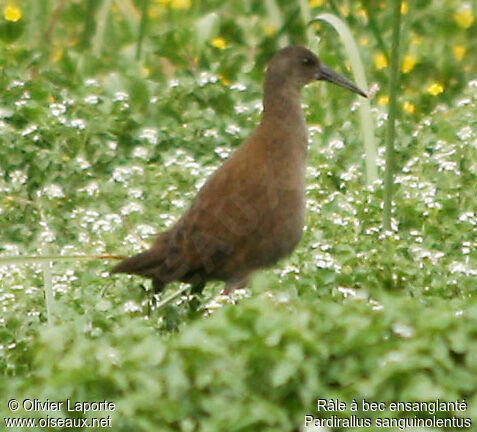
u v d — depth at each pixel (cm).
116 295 1242
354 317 948
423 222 1379
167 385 923
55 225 1418
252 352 920
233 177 1248
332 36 1845
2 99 1587
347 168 1546
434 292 1233
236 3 1930
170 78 1802
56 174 1498
